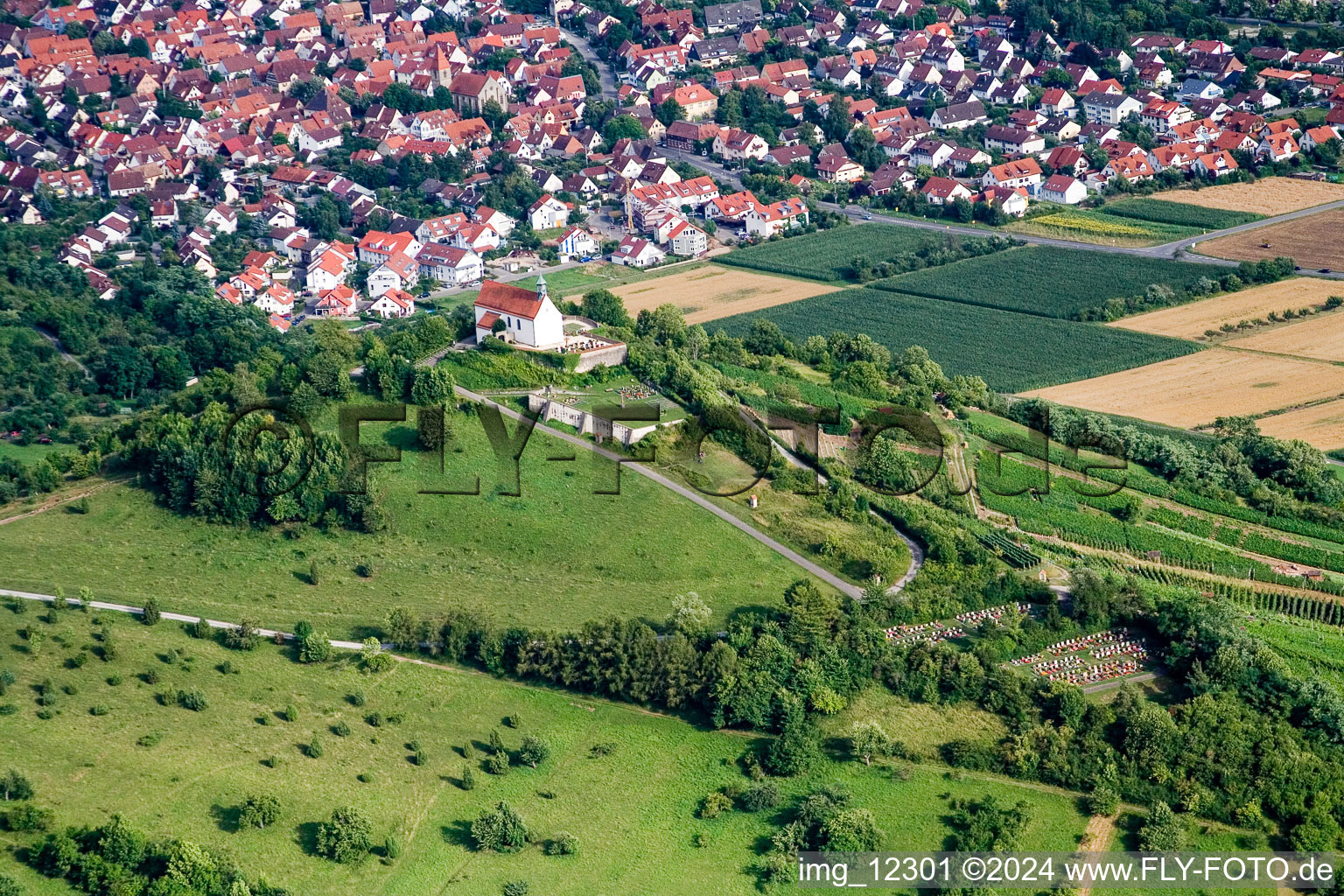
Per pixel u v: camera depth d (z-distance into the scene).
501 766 190.50
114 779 176.75
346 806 180.12
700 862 180.75
